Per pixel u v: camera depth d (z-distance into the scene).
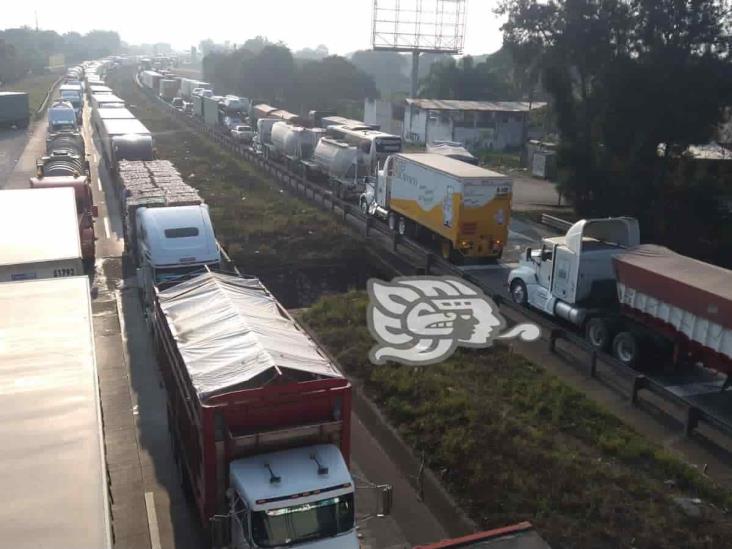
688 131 30.41
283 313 13.17
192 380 9.95
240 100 69.56
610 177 31.84
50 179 26.62
